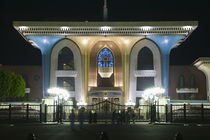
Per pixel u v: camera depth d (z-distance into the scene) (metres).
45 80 51.72
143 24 48.56
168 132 23.00
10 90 61.31
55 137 19.16
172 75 66.94
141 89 53.03
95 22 48.62
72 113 26.27
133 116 35.09
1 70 66.75
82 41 51.78
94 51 53.97
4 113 34.47
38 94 67.19
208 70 62.44
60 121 34.47
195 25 48.00
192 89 65.62
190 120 33.94
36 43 51.53
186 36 50.97
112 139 18.08
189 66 66.88
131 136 19.95
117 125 31.61
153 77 53.03
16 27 48.28
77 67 52.22
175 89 66.50
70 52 52.72
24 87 63.16
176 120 34.62
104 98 52.31
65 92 42.31
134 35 49.84
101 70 53.72
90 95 52.50
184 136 19.77
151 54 52.47
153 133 22.17
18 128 27.05
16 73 67.56
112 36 50.25
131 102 48.75
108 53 54.16
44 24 48.41
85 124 33.28
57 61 52.38
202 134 21.23
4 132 22.67
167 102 49.25
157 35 49.62
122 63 53.38
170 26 48.38
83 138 18.55
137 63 52.69
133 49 52.28
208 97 62.75
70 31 49.47
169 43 50.91
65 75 52.06
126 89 52.81
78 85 52.34
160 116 39.56
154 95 40.59
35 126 29.83
